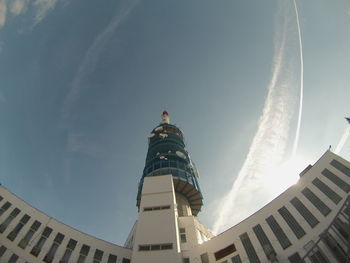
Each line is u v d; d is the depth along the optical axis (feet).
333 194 117.19
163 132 246.27
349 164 121.90
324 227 108.68
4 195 142.72
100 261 138.41
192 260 129.08
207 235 162.40
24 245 128.36
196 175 212.43
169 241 122.62
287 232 118.52
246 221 135.23
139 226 132.46
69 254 134.92
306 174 134.00
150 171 200.44
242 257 121.19
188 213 178.29
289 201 129.70
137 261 115.34
